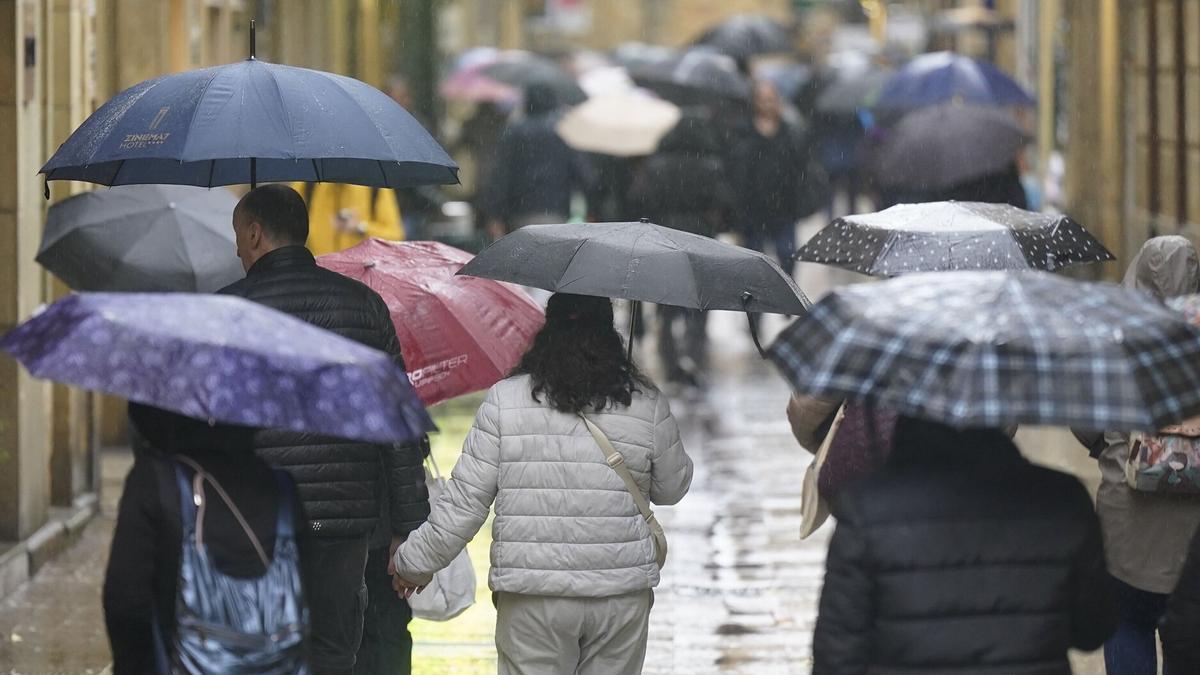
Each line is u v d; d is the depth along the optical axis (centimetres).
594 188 7156
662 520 3800
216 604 1466
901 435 1519
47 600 3112
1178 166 5219
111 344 1418
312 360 1436
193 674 1457
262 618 1473
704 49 10056
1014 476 1504
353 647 2036
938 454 1506
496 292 2362
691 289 1983
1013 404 1368
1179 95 5212
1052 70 8056
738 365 6084
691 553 3516
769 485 4153
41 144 3441
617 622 1945
